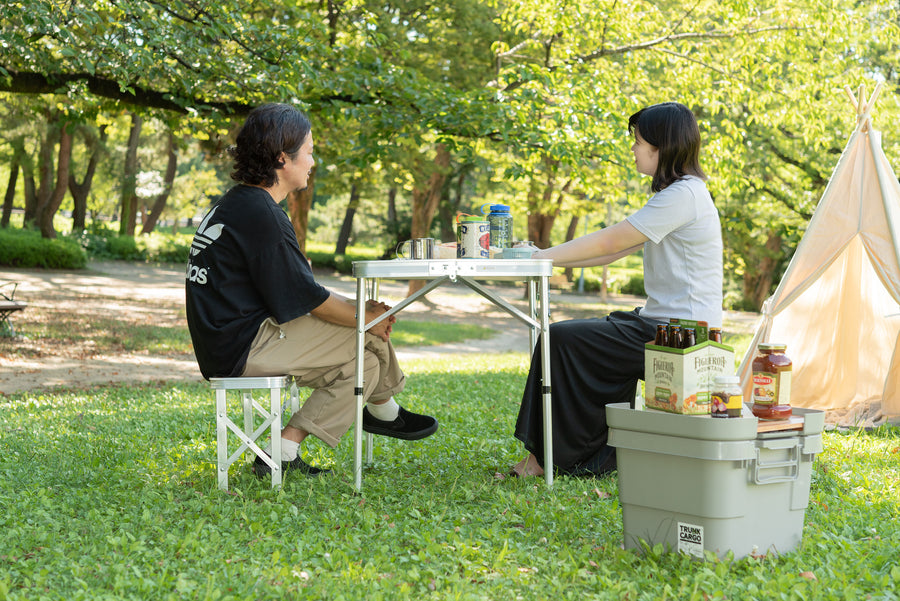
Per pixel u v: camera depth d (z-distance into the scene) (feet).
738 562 8.67
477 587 8.26
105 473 13.23
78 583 7.94
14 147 97.40
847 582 8.32
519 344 65.26
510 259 12.02
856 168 20.24
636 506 9.29
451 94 32.71
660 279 12.62
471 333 70.49
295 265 12.04
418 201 84.99
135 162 121.90
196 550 9.07
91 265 106.01
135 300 74.28
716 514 8.63
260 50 29.78
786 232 65.72
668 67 50.93
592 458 13.46
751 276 109.50
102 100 34.47
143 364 39.88
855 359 21.53
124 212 125.49
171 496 11.26
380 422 13.84
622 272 131.13
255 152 12.26
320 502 11.37
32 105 50.88
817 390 21.85
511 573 8.53
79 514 10.75
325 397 12.67
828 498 11.82
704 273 12.36
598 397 13.19
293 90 28.86
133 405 23.72
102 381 32.91
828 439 17.35
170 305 72.69
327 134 46.37
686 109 12.48
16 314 55.83
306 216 67.36
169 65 27.99
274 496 11.60
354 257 136.77
